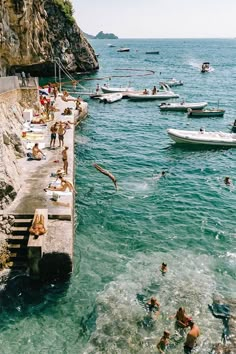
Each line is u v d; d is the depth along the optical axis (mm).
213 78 95812
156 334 13320
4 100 27656
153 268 17109
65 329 13531
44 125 32969
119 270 16938
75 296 15156
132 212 22531
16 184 20016
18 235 17016
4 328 13516
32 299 14867
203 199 24625
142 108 55688
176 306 14609
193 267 17266
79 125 44312
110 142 37719
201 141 36125
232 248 18938
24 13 59688
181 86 80188
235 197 25078
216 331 13438
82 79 87125
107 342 12977
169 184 27016
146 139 39125
